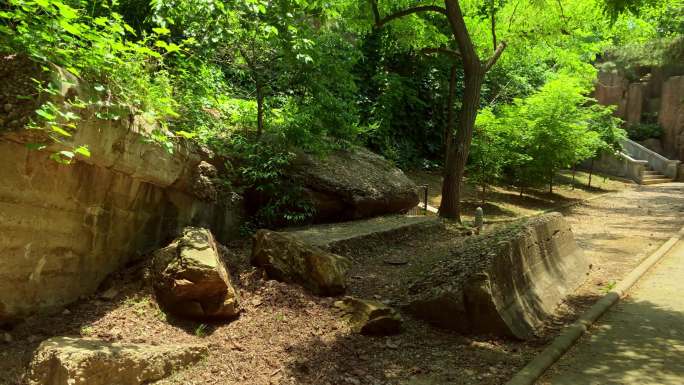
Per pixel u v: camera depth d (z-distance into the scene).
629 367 4.46
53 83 3.78
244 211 7.79
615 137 20.75
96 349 3.60
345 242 7.31
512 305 5.27
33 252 4.36
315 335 4.74
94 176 4.74
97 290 5.13
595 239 10.66
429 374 4.20
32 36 3.88
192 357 4.14
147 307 4.83
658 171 24.31
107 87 4.46
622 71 26.94
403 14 10.86
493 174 14.26
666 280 7.43
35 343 4.16
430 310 5.21
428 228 9.12
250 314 5.00
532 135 15.40
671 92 25.75
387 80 14.73
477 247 5.89
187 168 6.01
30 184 4.16
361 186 9.05
